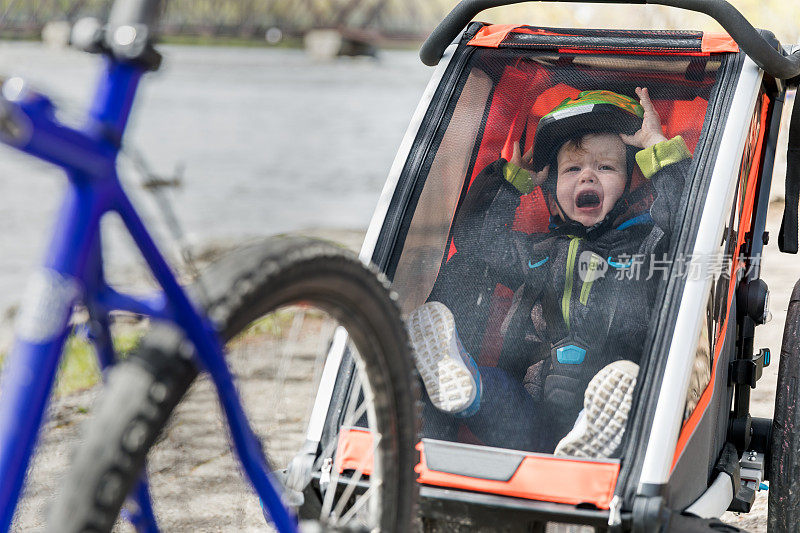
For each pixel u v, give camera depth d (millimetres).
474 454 2080
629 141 2695
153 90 35125
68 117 1102
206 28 45562
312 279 1438
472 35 2861
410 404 1708
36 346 1088
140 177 1229
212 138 20781
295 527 1380
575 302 2543
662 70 2641
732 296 2541
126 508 1397
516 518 1972
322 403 2232
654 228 2502
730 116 2365
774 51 2385
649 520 1871
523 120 2811
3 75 1044
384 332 1625
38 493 2613
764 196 2816
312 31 48438
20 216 10773
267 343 1753
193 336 1224
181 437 1556
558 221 2738
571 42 2703
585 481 1963
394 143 19781
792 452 2445
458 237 2719
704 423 2234
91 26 1139
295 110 27703
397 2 48625
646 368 2078
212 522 2412
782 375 2562
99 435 1140
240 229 9938
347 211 11453
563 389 2395
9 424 1069
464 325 2582
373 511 1680
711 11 2391
